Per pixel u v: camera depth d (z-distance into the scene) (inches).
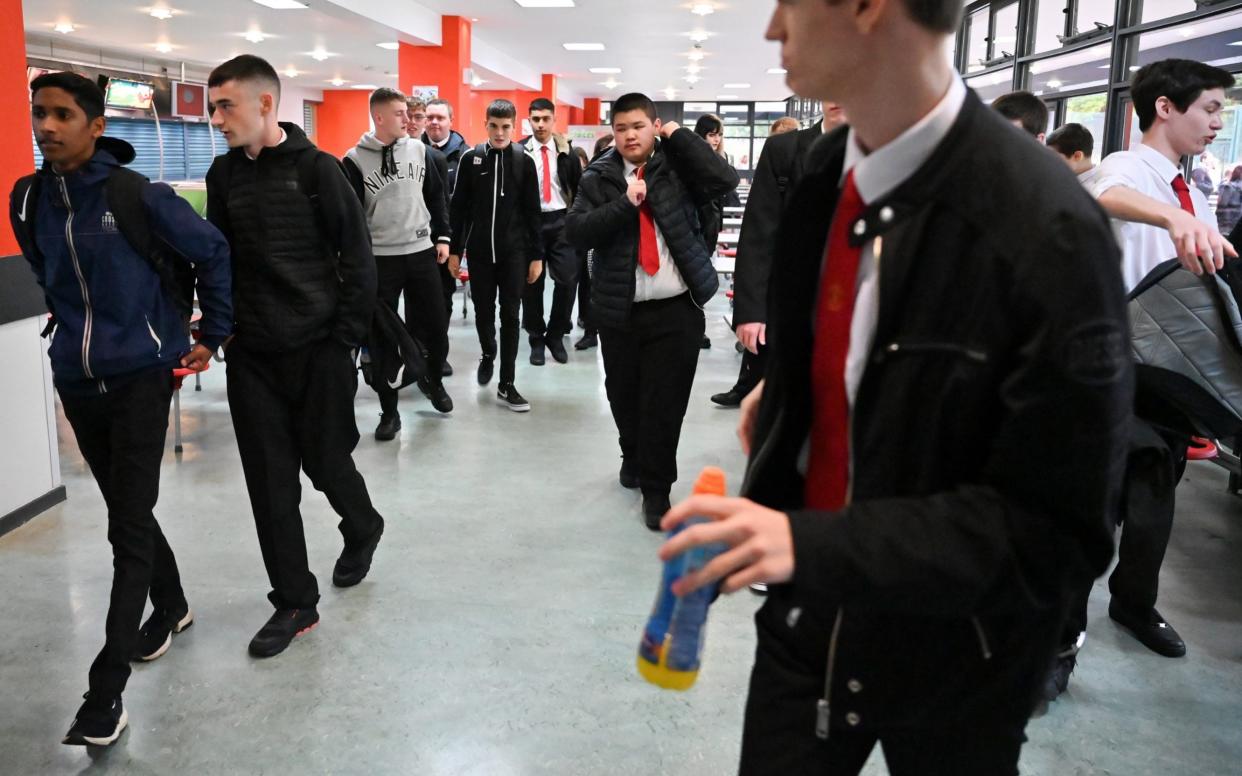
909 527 29.2
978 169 29.6
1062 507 28.5
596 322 132.7
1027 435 28.2
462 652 97.9
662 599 35.4
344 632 101.7
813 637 39.6
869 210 32.3
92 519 134.3
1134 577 97.8
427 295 183.0
